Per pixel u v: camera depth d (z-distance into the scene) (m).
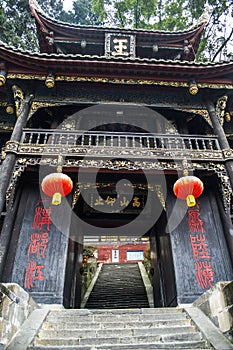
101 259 32.94
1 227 10.47
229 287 5.48
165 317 6.99
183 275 9.77
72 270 11.46
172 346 5.33
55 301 8.80
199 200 11.48
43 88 12.34
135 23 24.44
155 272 13.12
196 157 10.69
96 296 16.06
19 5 23.59
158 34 16.36
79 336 5.80
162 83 12.11
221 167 10.65
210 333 5.75
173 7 23.61
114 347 5.21
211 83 12.16
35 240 9.94
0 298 4.80
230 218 10.66
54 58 11.22
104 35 16.20
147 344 5.30
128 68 11.54
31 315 6.61
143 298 15.38
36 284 9.11
